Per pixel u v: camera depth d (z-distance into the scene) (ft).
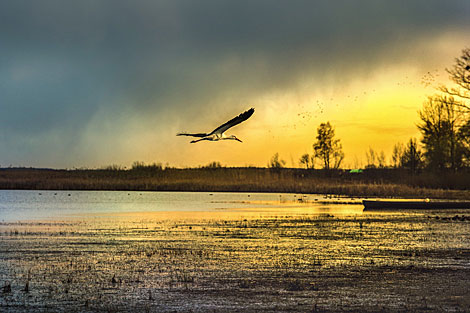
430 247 91.15
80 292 58.85
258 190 332.80
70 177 386.93
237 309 52.26
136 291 59.26
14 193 323.57
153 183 358.02
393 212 174.50
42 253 84.23
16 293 58.29
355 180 383.65
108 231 116.57
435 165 313.53
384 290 59.72
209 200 254.06
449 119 307.17
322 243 96.02
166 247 90.89
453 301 55.11
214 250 87.40
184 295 57.52
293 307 52.85
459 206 193.06
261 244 94.68
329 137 433.48
